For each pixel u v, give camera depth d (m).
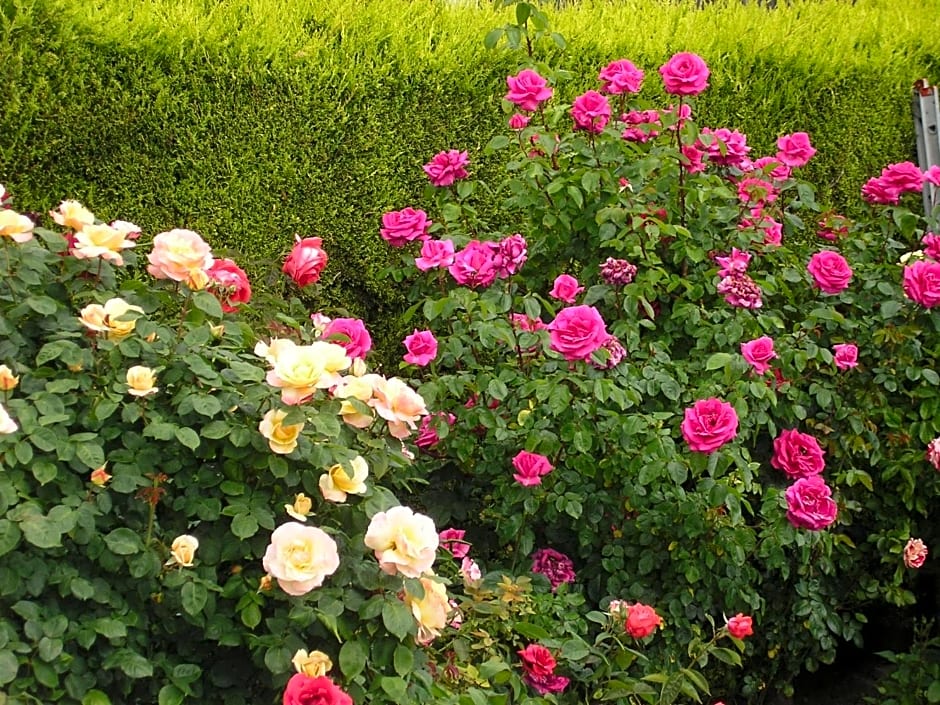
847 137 4.53
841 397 3.09
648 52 4.03
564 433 2.56
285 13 3.27
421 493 2.90
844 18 4.94
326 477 1.79
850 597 3.27
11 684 1.54
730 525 2.64
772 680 3.24
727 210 3.07
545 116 3.11
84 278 1.95
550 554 2.73
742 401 2.64
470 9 3.81
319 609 1.67
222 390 1.82
